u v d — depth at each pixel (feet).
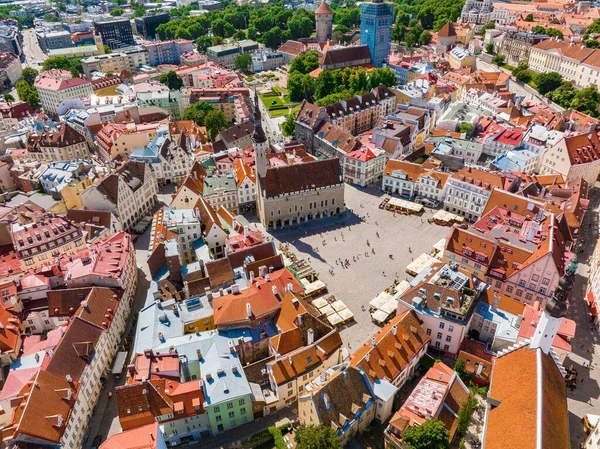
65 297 371.76
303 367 318.86
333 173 538.88
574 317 393.50
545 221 426.92
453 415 294.25
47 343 339.98
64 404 287.69
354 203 581.94
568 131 649.20
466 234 414.41
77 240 469.98
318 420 272.31
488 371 325.83
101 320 356.38
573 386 324.39
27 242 444.55
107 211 500.33
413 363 333.01
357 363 301.22
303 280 432.25
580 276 440.45
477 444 290.97
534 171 616.39
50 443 268.00
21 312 379.55
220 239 473.26
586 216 535.60
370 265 465.06
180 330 351.67
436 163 595.88
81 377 310.45
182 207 544.21
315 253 485.97
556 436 230.89
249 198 567.18
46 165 623.36
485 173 521.65
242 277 397.60
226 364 314.35
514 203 449.06
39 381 287.69
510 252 395.96
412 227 527.40
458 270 366.22
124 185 533.14
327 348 330.95
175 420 290.56
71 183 561.43
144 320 362.74
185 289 394.73
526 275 380.99
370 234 517.14
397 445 278.05
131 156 636.48
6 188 623.77
